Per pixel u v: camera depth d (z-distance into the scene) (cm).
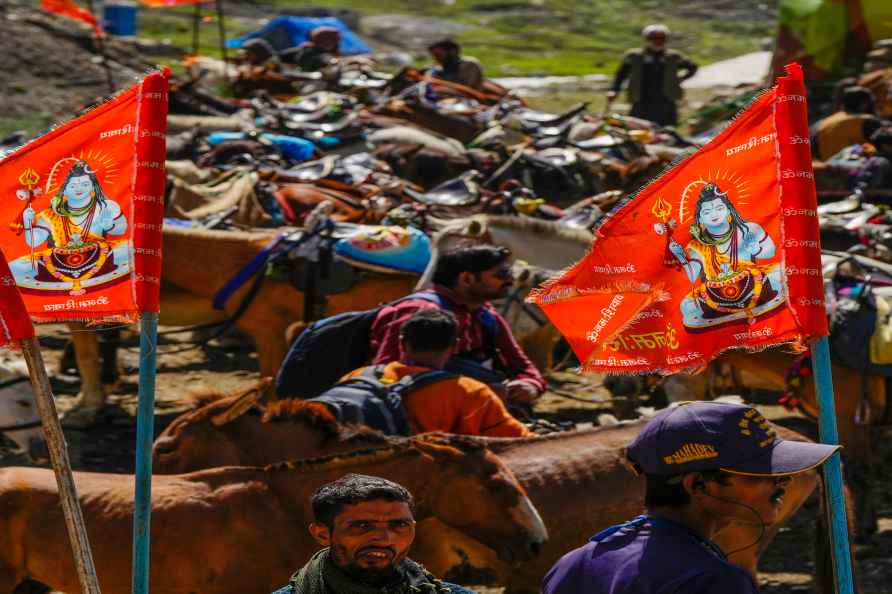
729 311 754
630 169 2866
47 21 5438
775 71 4316
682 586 586
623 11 8756
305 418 1009
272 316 1788
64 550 909
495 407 1107
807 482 1030
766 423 612
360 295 1767
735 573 593
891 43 4122
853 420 1474
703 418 606
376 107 3581
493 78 6538
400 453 946
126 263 759
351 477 594
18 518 912
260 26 7625
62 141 764
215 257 1781
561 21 8412
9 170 765
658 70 4072
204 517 910
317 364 1295
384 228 1802
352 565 578
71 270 765
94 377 1880
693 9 8800
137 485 748
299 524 926
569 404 2056
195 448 1005
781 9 4300
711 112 4178
